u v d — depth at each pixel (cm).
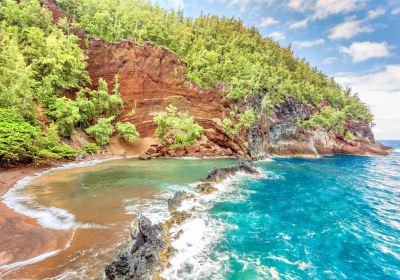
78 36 4509
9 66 2948
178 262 945
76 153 3306
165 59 5206
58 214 1327
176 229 1241
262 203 1869
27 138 2486
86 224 1205
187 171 2898
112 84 4650
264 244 1188
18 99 2778
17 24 3959
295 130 6241
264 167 3903
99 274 780
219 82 6438
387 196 2286
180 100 5181
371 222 1576
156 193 1862
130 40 5016
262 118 5900
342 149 7069
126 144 4359
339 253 1151
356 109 9969
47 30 4191
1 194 1631
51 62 3516
